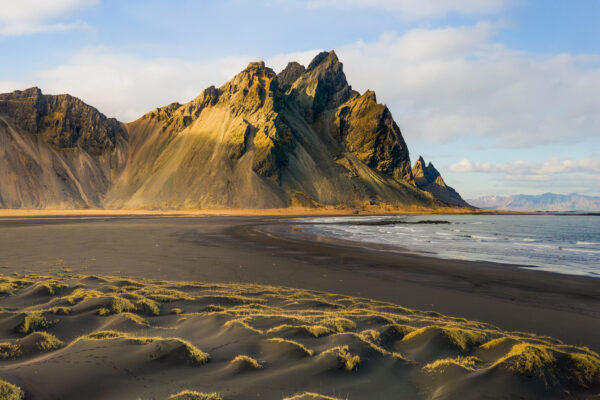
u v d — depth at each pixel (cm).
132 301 748
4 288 923
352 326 621
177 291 1005
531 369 375
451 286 1459
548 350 418
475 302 1192
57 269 1561
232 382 349
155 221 7112
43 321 579
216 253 2303
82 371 351
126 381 340
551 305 1170
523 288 1448
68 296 823
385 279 1578
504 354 448
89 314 661
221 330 550
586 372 388
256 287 1244
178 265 1783
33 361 382
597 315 1045
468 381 361
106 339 452
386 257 2309
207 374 369
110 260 1881
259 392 331
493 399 329
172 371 370
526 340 622
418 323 728
